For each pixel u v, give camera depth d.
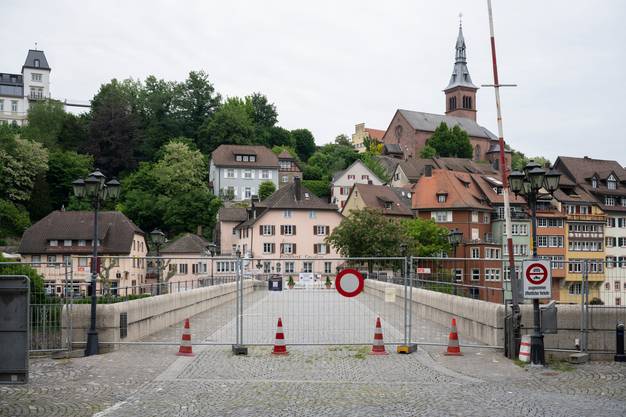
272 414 10.46
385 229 74.88
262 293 20.56
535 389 12.52
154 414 10.48
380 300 21.67
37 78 157.62
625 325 16.45
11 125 144.00
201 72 153.00
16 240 95.69
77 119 139.12
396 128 181.50
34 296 17.31
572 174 106.50
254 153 130.88
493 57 19.30
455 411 10.62
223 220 105.75
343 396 11.84
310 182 135.38
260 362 15.55
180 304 24.81
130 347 17.61
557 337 16.66
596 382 13.23
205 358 16.03
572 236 101.06
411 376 13.88
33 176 110.31
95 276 16.61
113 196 17.83
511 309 16.45
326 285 19.80
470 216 99.56
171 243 100.06
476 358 16.05
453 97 195.62
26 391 12.23
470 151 171.00
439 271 23.08
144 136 141.00
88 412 10.61
